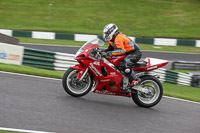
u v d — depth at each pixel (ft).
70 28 213.05
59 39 197.47
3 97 56.49
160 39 203.00
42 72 89.30
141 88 64.08
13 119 46.83
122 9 252.83
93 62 60.34
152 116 59.67
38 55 102.68
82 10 245.45
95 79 62.39
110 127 49.78
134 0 272.92
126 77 64.44
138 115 58.90
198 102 83.41
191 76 127.13
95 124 50.06
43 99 58.95
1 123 44.70
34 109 52.47
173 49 193.88
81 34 198.70
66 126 47.29
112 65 62.49
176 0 286.05
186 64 143.74
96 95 69.21
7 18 220.23
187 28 229.66
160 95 65.62
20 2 253.85
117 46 61.16
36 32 193.98
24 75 79.61
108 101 66.13
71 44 184.14
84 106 58.49
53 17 229.66
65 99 61.00
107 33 60.90
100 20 229.04
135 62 64.08
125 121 53.93
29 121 47.01
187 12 258.57
